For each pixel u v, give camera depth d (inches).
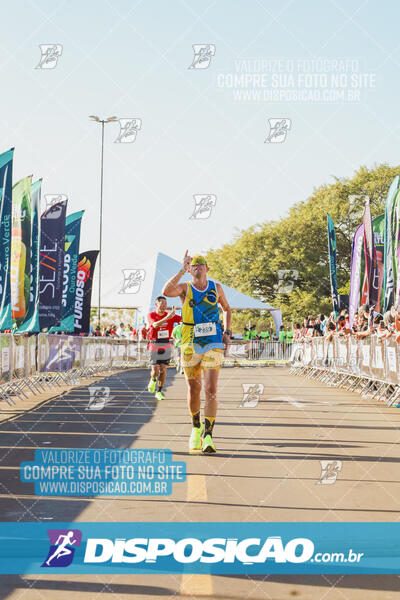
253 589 118.7
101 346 876.6
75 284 727.1
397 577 124.9
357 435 298.4
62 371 624.1
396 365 444.8
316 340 752.3
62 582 122.3
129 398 496.1
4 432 307.3
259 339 1389.0
